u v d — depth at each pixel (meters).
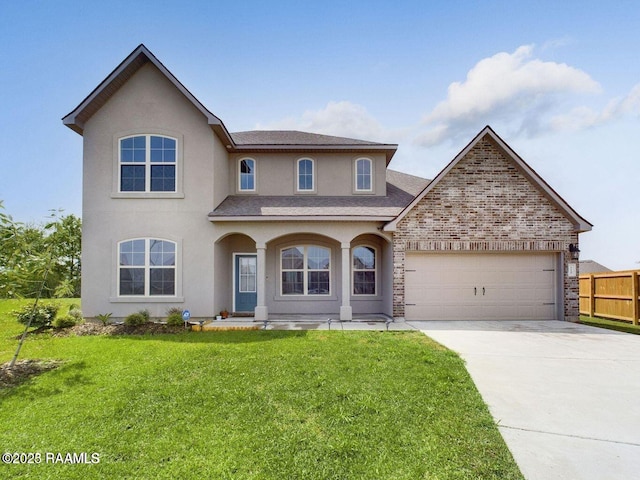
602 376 6.92
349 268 14.35
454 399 5.71
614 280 14.41
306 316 14.77
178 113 13.53
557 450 4.32
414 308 13.63
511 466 3.99
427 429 4.78
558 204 13.39
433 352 8.38
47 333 11.32
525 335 10.71
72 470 3.99
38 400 5.87
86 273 13.18
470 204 13.48
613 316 14.41
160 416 5.25
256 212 13.56
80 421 5.13
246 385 6.32
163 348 8.96
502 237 13.45
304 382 6.43
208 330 11.71
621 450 4.33
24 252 8.09
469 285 13.71
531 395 5.97
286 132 18.14
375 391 6.01
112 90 13.38
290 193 15.73
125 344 9.55
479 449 4.31
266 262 15.36
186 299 13.27
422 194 13.21
